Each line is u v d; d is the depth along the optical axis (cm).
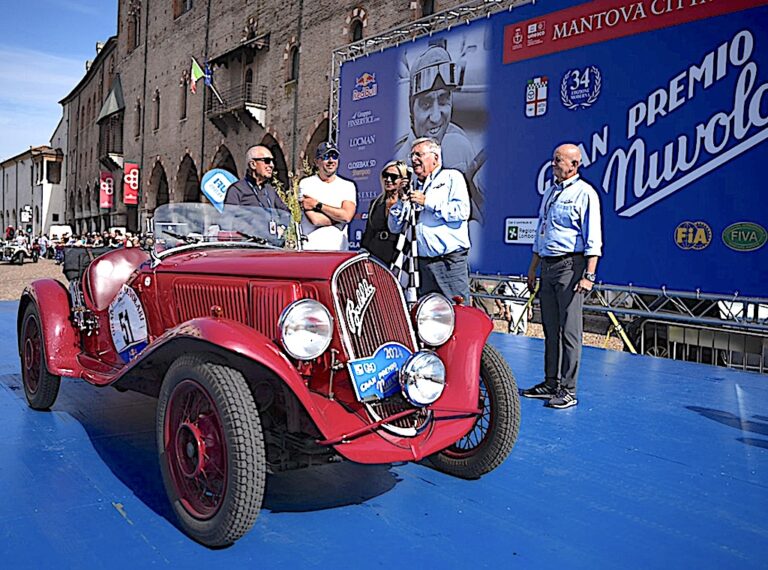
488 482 347
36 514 297
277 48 2102
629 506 318
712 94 669
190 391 283
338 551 268
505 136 878
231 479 256
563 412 487
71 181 5147
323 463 303
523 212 859
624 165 746
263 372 288
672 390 564
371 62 1095
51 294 439
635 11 732
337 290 295
